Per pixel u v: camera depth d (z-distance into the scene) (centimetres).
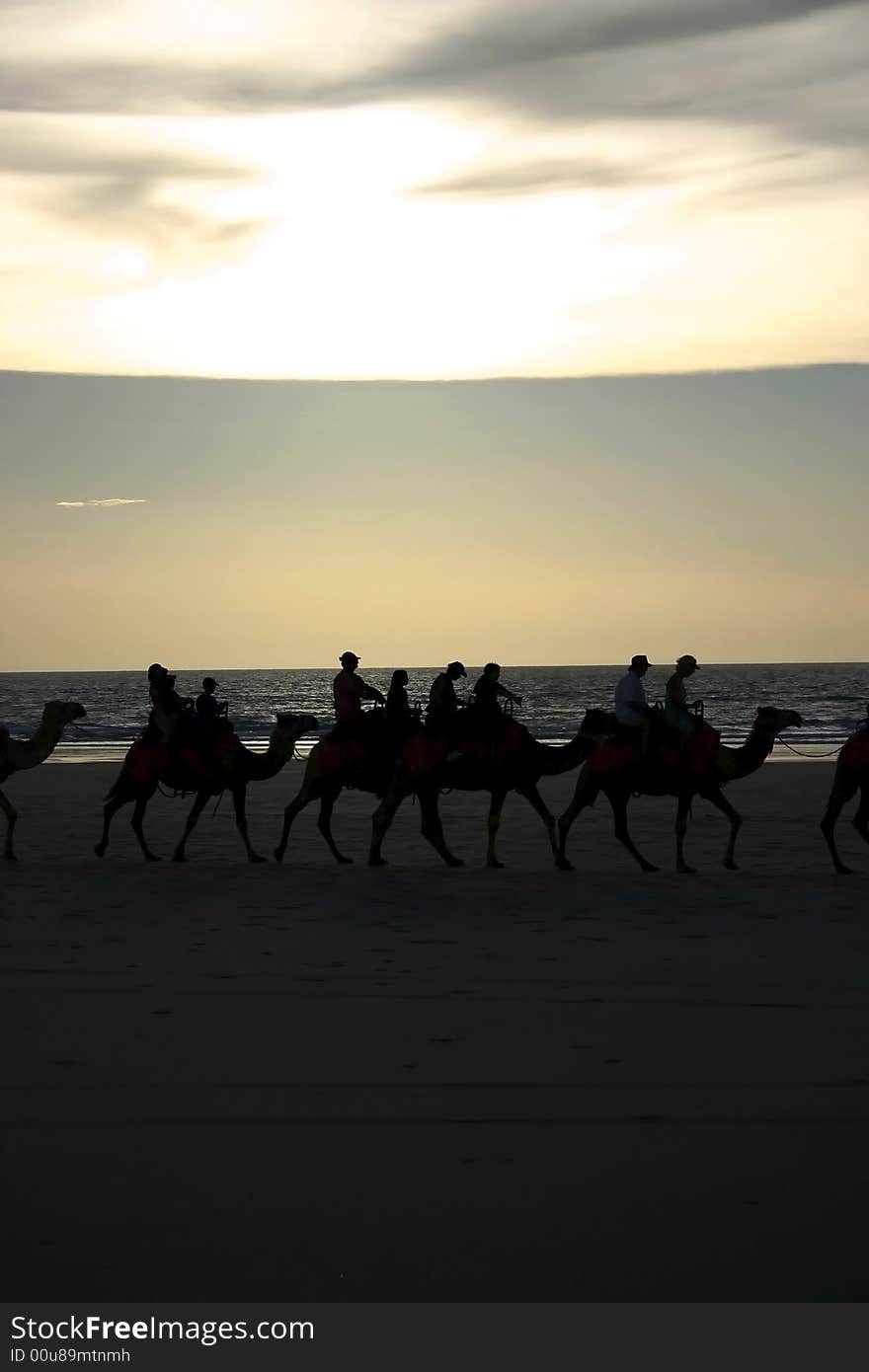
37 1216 587
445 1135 685
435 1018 919
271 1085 767
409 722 1767
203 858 1820
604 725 1705
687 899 1431
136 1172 636
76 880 1573
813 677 16825
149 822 2262
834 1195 609
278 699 11688
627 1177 630
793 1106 730
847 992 993
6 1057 820
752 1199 605
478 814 2409
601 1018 919
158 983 1022
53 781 3012
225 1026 898
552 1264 546
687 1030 886
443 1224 579
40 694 12206
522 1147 669
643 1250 557
